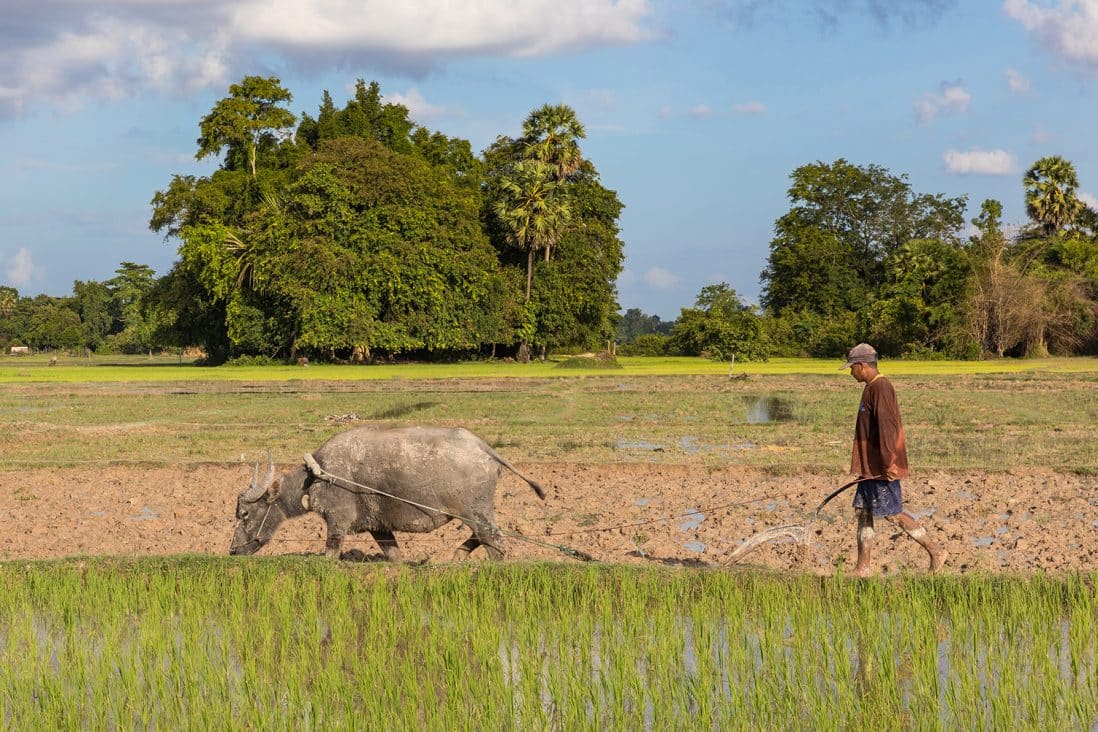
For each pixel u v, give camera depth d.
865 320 76.25
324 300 64.62
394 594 10.77
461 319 69.38
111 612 10.29
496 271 72.50
